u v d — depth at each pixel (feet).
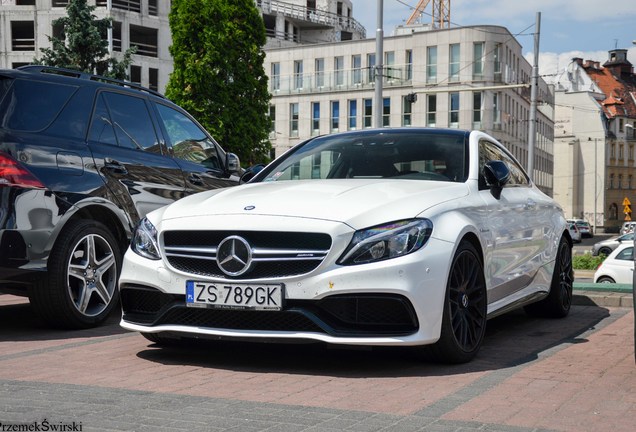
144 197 22.13
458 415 11.75
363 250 14.62
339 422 11.30
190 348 17.53
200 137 25.70
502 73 184.96
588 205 347.97
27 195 18.88
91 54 97.86
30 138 19.40
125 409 12.01
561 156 354.33
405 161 18.72
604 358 16.70
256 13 132.67
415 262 14.64
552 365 15.87
